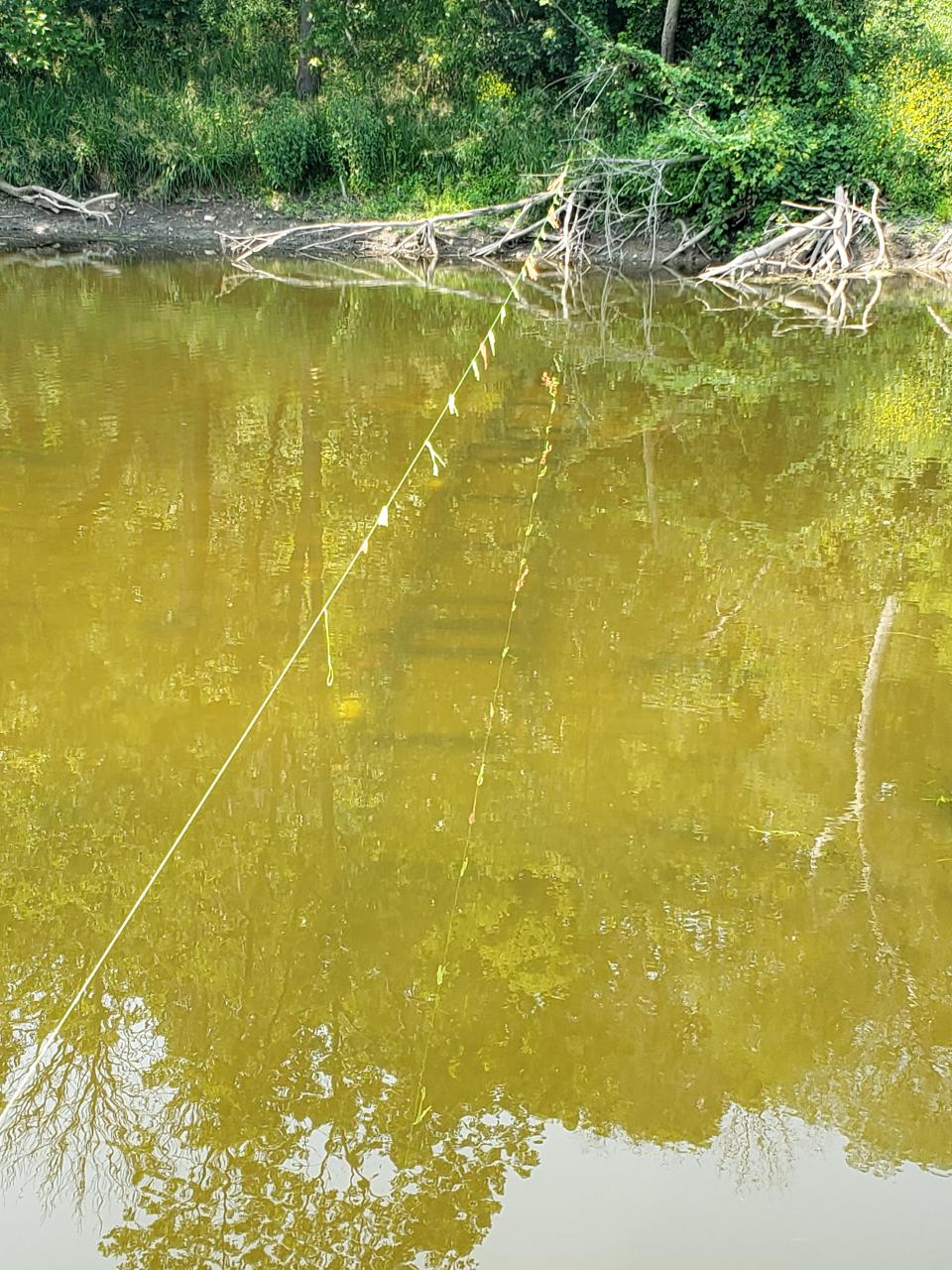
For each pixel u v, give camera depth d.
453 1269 1.89
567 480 5.75
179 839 3.00
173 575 4.48
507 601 4.36
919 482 5.81
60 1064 2.32
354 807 3.13
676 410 7.09
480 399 7.16
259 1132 2.17
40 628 4.02
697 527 5.12
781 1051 2.36
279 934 2.67
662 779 3.26
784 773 3.29
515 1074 2.31
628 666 3.88
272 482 5.55
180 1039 2.37
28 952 2.61
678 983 2.53
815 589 4.52
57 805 3.12
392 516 5.18
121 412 6.51
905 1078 2.29
